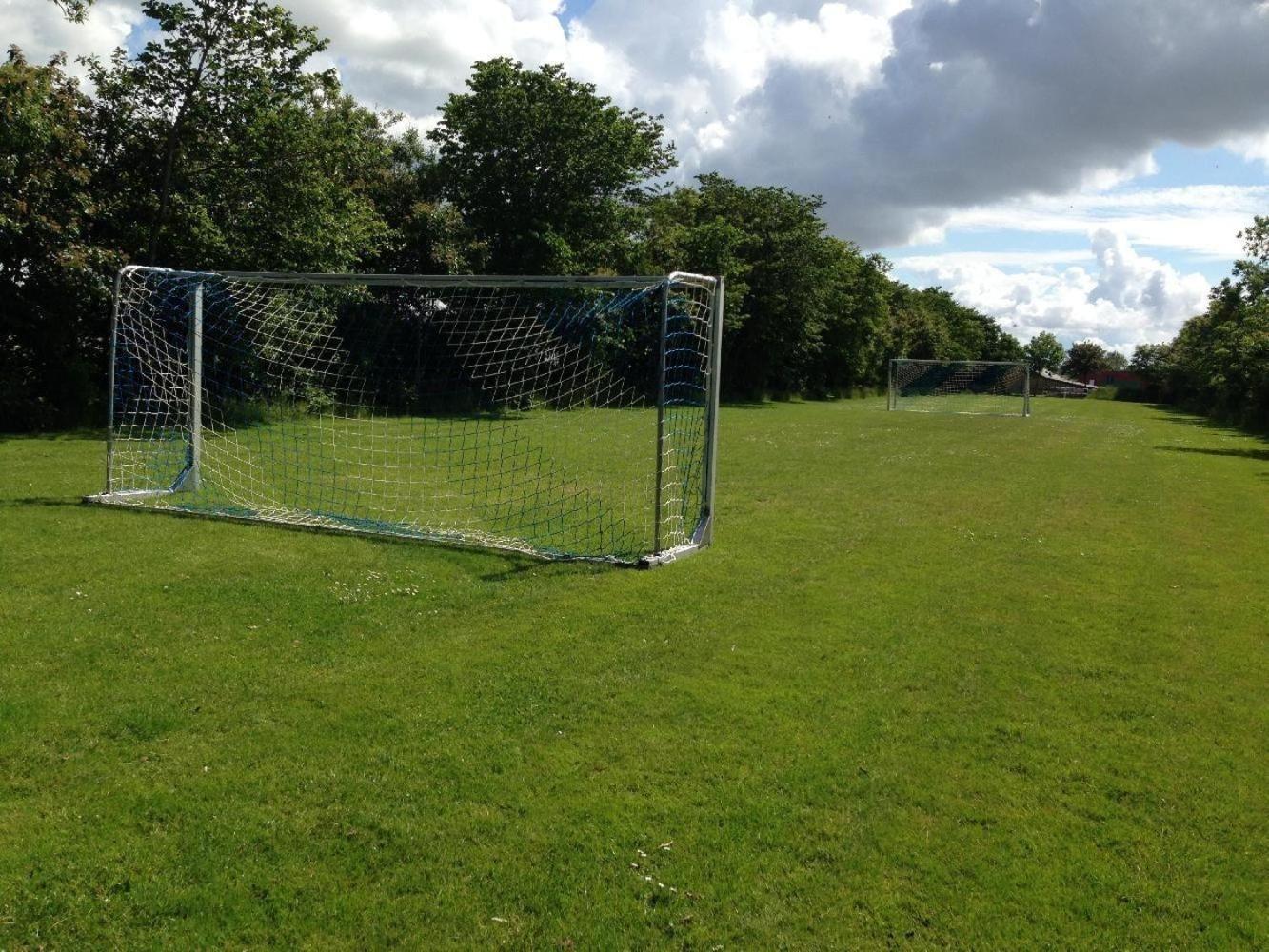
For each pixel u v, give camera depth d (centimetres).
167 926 313
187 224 1969
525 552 870
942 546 943
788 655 591
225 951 301
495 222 3006
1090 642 633
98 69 1941
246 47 1994
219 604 667
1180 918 327
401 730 465
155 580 724
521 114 2869
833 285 4631
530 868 348
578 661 571
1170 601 743
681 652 591
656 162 3241
